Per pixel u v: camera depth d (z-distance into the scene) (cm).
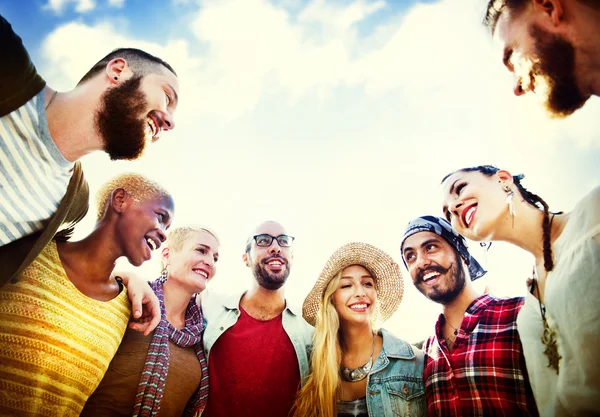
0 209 96
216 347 123
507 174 120
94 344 103
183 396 113
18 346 93
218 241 134
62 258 108
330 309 127
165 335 114
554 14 101
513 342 106
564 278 100
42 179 102
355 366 120
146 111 117
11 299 96
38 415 92
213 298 130
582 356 93
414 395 113
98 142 114
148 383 107
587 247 98
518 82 114
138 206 122
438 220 126
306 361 123
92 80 111
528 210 114
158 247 127
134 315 110
